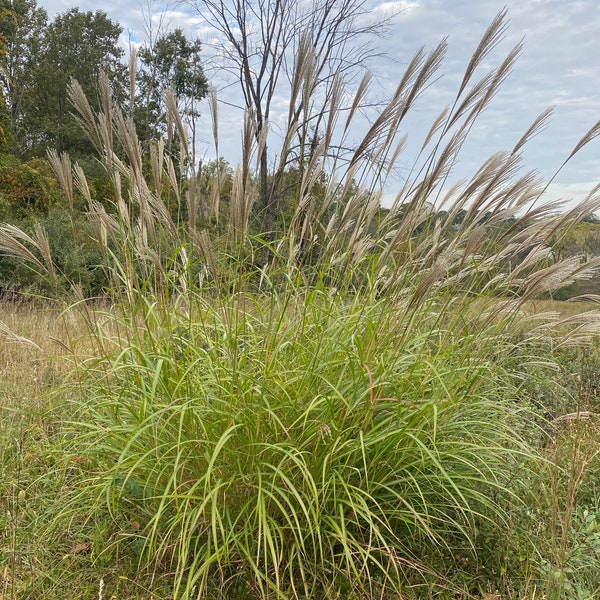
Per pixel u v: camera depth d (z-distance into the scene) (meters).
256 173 2.80
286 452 2.36
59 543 2.92
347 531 2.71
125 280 3.18
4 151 21.17
